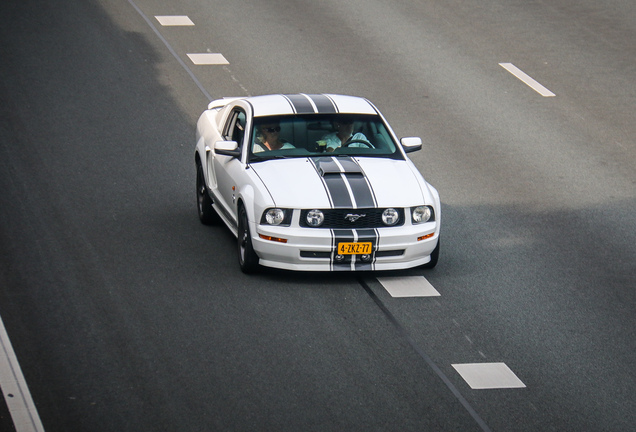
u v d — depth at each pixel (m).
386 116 29.86
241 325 15.79
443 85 33.38
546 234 21.28
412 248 17.86
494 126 29.61
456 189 24.12
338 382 13.93
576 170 26.12
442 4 43.53
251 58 34.97
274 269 18.48
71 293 16.86
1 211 20.91
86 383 13.64
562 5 44.31
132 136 26.89
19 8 38.62
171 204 22.06
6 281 17.28
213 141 20.83
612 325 16.56
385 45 37.50
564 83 34.28
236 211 18.72
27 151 25.16
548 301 17.50
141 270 18.09
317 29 39.06
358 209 17.56
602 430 12.98
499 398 13.70
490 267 19.11
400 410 13.18
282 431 12.48
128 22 38.22
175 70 33.19
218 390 13.55
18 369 13.98
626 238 21.27
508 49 37.81
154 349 14.78
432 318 16.45
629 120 30.88
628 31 40.88
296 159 18.91
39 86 30.58
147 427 12.48
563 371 14.70
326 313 16.44
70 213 21.08
